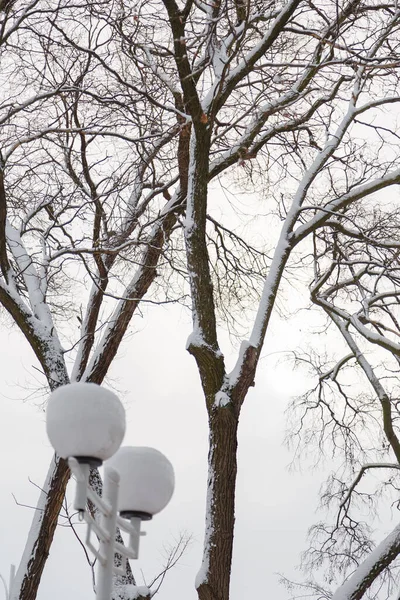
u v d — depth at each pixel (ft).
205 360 31.73
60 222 41.19
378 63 36.76
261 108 38.42
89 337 40.73
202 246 33.27
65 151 38.93
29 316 37.86
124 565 31.55
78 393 13.80
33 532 35.76
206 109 34.81
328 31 33.63
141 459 15.84
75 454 13.57
